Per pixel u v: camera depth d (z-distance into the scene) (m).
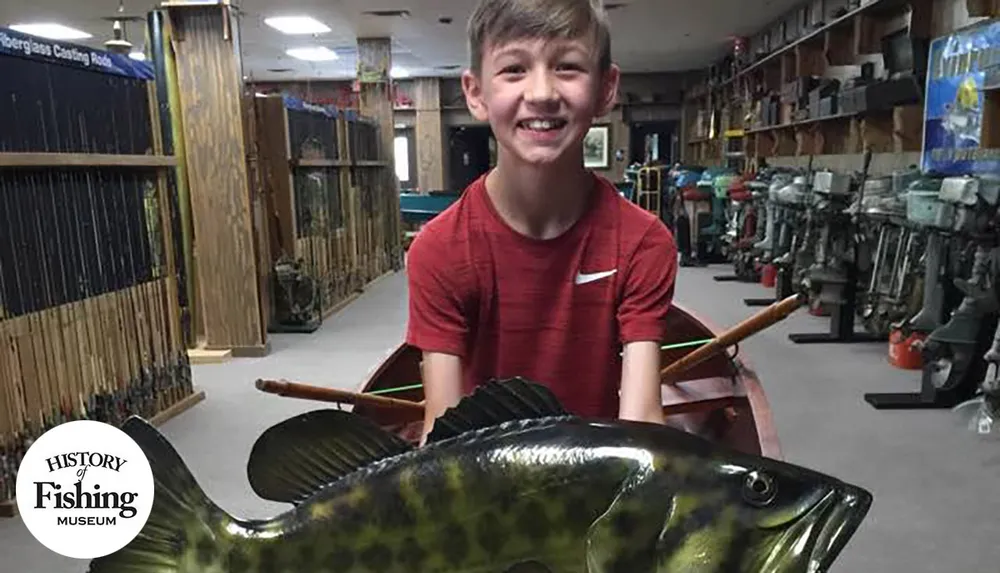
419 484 0.78
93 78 3.63
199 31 5.15
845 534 0.70
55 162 3.23
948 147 4.82
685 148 14.71
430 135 14.70
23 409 3.18
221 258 5.38
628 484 0.74
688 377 2.76
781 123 8.57
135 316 3.96
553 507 0.75
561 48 0.94
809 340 5.47
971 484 3.16
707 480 0.73
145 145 4.09
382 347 5.70
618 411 1.17
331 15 8.25
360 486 0.79
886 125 6.09
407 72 13.72
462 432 0.83
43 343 3.30
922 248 4.67
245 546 0.78
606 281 1.11
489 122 1.01
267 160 6.13
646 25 9.35
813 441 3.64
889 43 5.82
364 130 8.87
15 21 8.55
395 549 0.78
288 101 6.30
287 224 6.24
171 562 0.79
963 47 4.62
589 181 1.13
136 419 0.81
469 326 1.15
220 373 5.03
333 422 0.83
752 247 8.02
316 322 6.35
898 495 3.07
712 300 7.40
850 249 5.41
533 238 1.10
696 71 14.19
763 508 0.71
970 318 3.93
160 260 4.21
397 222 10.16
